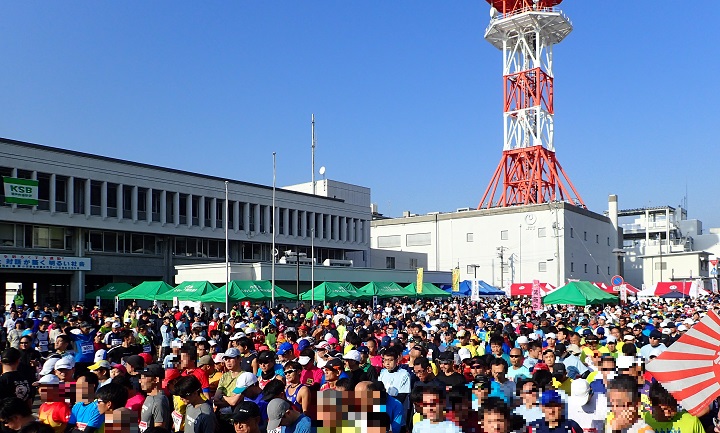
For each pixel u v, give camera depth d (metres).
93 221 52.00
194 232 60.34
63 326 18.84
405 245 92.50
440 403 6.50
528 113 88.94
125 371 9.49
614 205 94.56
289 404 7.21
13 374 8.70
